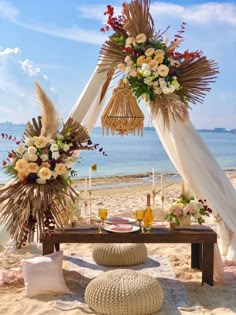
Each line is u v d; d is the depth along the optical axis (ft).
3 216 15.74
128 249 18.30
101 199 38.63
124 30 17.04
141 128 17.03
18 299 14.71
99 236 15.72
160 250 21.09
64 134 16.46
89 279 16.70
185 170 17.37
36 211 15.26
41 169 15.42
